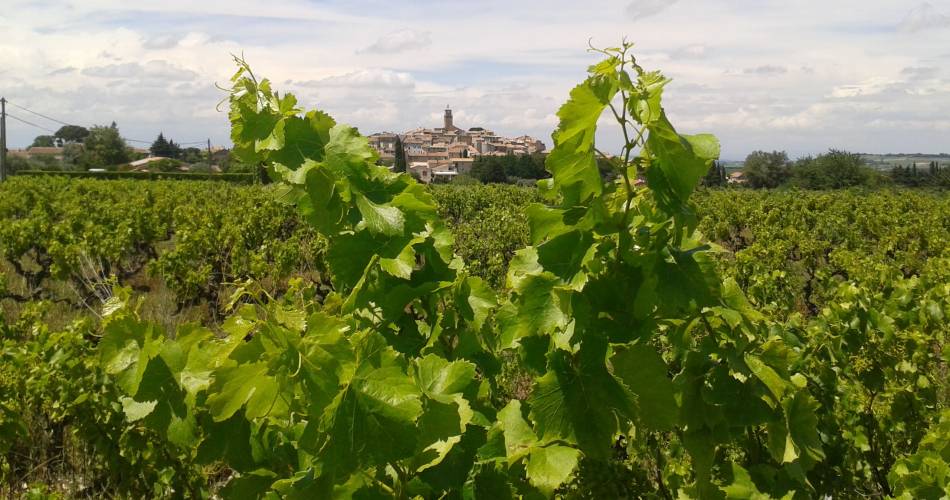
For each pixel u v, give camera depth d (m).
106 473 3.49
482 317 2.10
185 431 1.84
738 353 1.88
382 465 1.48
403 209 1.89
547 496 1.67
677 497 2.33
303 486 1.60
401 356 1.65
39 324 4.26
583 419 1.67
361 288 1.91
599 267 1.68
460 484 1.82
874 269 6.84
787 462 1.92
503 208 21.39
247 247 13.12
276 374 1.51
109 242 10.74
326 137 1.88
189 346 1.90
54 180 29.05
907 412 3.11
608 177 1.75
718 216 18.97
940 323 3.78
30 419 4.01
